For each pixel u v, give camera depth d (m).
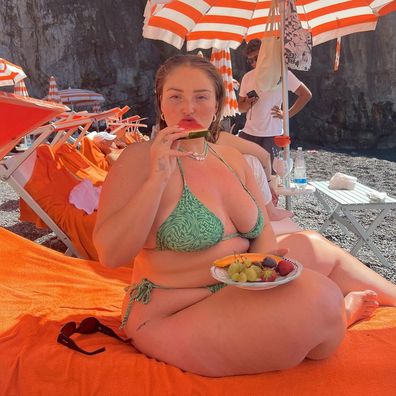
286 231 3.94
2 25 27.36
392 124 21.53
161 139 2.11
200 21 7.19
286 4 5.57
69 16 27.62
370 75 21.64
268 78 5.73
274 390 2.09
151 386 2.10
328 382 2.13
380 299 2.90
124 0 28.12
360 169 13.20
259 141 6.91
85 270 3.48
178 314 2.26
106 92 28.33
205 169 2.42
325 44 22.20
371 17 6.80
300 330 2.03
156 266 2.34
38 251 3.52
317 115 22.61
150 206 2.12
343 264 2.96
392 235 6.52
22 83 15.98
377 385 2.12
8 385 2.16
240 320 2.09
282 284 2.09
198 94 2.35
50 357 2.23
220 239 2.34
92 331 2.51
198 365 2.17
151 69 28.62
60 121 6.26
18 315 2.73
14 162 4.90
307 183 6.22
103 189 2.35
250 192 2.65
